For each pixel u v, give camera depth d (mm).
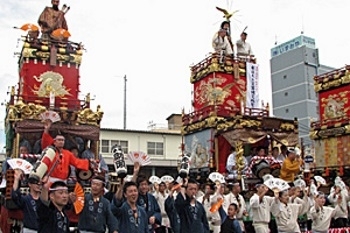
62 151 14211
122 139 41594
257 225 14953
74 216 12508
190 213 10578
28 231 9219
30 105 21953
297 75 67375
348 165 31828
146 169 42031
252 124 25453
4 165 16984
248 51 32188
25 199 9367
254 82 31203
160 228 16672
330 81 34344
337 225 19297
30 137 21453
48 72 26062
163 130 46375
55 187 8023
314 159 34938
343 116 33000
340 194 19516
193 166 29984
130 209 9492
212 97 30062
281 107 69000
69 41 27047
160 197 17141
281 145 26844
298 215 15742
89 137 22203
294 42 71438
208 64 30984
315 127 35125
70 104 25609
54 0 27578
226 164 26484
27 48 25766
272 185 14453
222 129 26828
